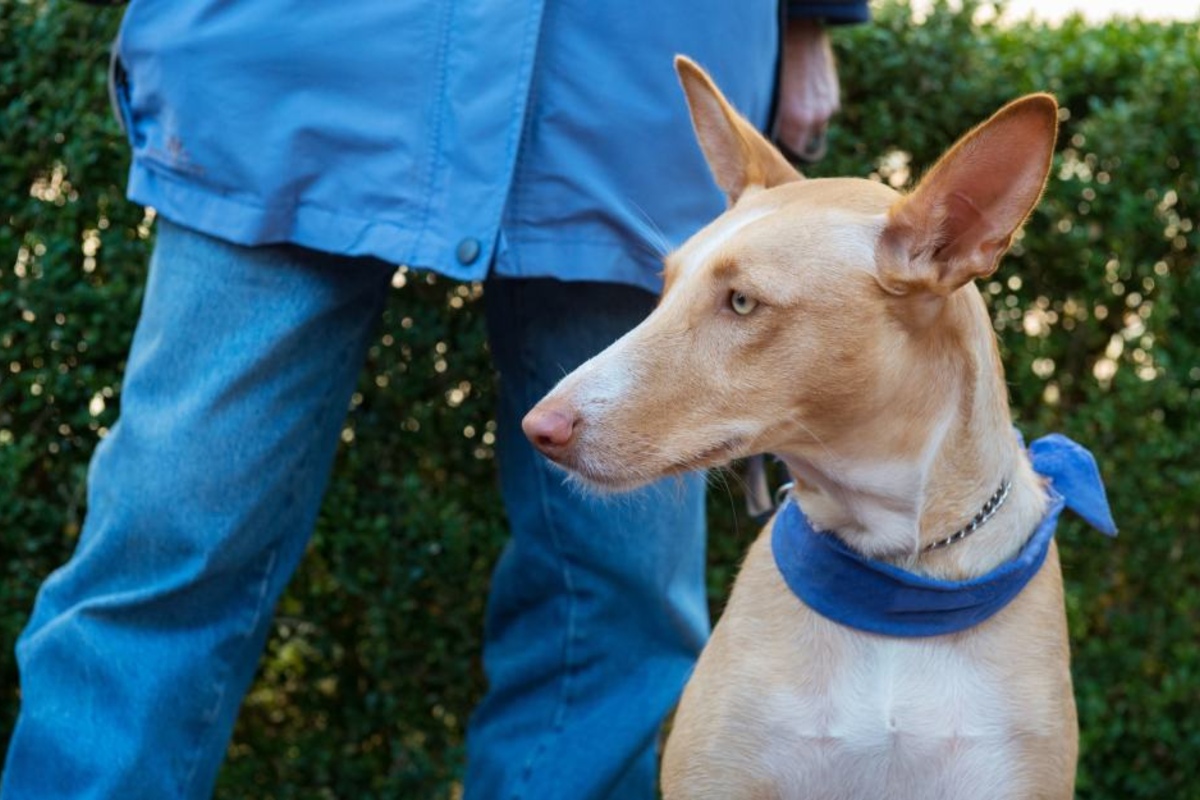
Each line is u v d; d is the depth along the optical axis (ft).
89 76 14.92
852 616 9.45
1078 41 16.57
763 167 10.29
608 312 11.46
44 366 15.21
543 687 12.31
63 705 10.54
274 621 15.99
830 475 9.46
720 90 11.10
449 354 15.72
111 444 10.75
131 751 10.44
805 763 9.56
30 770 10.53
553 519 11.96
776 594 9.84
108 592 10.67
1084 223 16.29
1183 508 16.46
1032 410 16.52
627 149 10.63
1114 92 16.43
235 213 10.36
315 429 11.00
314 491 11.34
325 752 15.92
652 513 11.66
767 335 9.05
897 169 16.24
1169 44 16.78
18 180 15.06
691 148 10.93
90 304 15.06
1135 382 16.10
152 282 10.87
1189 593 16.52
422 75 10.24
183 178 10.53
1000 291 16.51
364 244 10.29
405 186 10.28
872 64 15.88
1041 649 9.59
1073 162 16.34
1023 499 9.71
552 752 11.98
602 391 8.95
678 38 10.73
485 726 12.65
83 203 15.06
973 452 9.45
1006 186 8.86
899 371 9.21
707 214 11.27
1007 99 16.11
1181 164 16.28
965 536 9.49
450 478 15.97
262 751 16.14
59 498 15.49
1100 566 16.55
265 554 11.02
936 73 15.96
